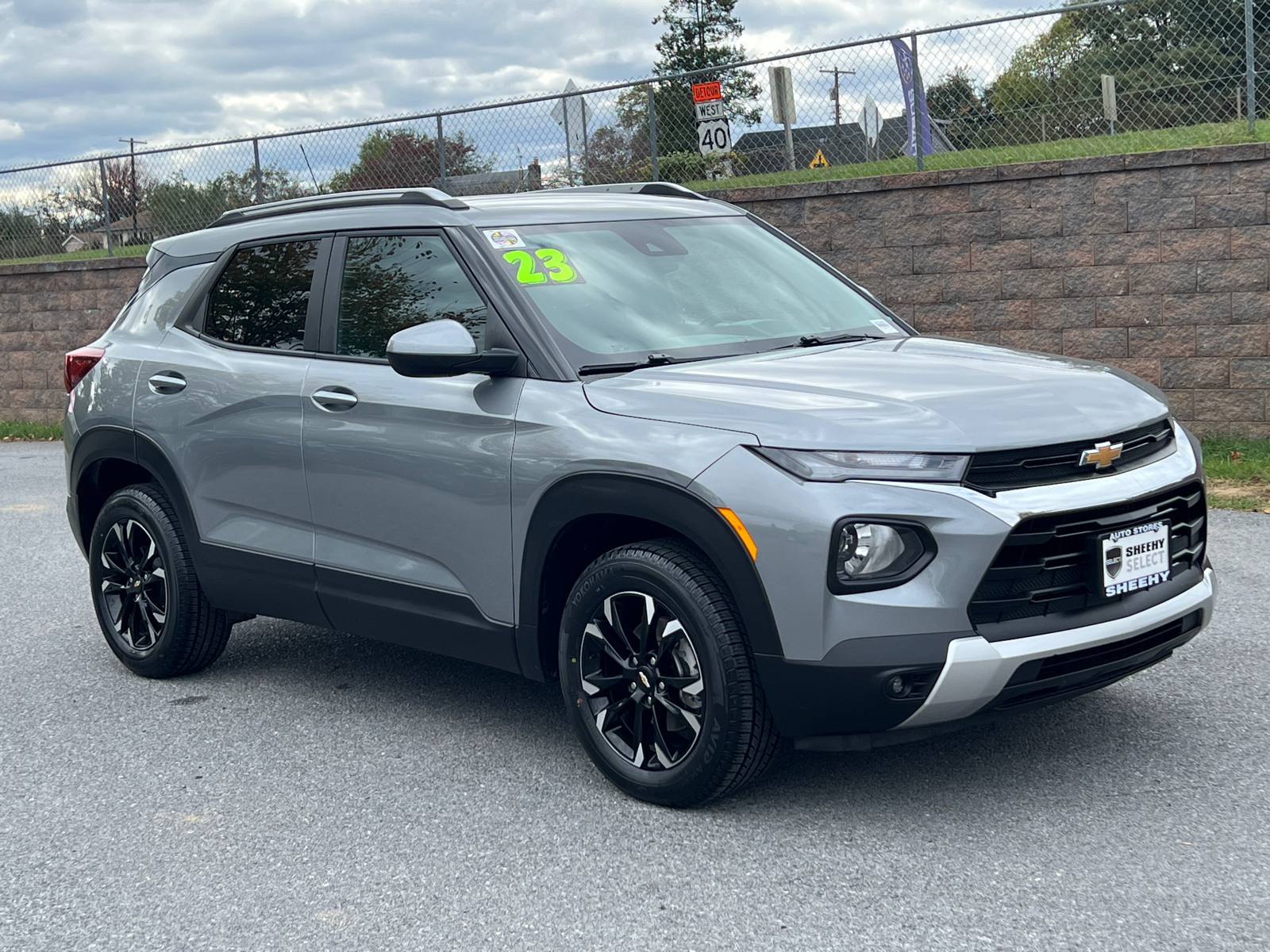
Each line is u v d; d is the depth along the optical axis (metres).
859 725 3.49
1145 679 4.91
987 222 10.65
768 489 3.52
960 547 3.40
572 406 4.01
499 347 4.26
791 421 3.58
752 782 3.97
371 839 3.85
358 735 4.79
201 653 5.52
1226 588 6.15
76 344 15.64
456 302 4.45
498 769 4.38
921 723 3.49
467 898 3.43
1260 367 9.84
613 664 4.08
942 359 4.21
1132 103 10.35
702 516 3.62
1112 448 3.65
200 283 5.46
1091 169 10.16
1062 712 4.60
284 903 3.46
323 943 3.22
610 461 3.82
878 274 11.17
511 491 4.11
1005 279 10.65
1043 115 10.65
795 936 3.13
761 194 11.58
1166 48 10.22
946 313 10.93
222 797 4.24
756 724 3.68
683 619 3.74
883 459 3.46
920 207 10.91
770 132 11.75
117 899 3.53
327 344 4.84
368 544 4.65
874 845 3.62
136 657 5.61
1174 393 10.15
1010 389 3.80
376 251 4.80
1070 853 3.50
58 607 7.04
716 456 3.63
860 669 3.42
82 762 4.64
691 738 3.86
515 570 4.16
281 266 5.13
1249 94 9.99
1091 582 3.60
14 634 6.50
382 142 13.55
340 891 3.51
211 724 5.01
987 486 3.46
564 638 4.09
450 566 4.38
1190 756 4.13
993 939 3.06
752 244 5.18
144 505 5.48
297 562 4.88
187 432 5.23
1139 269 10.13
